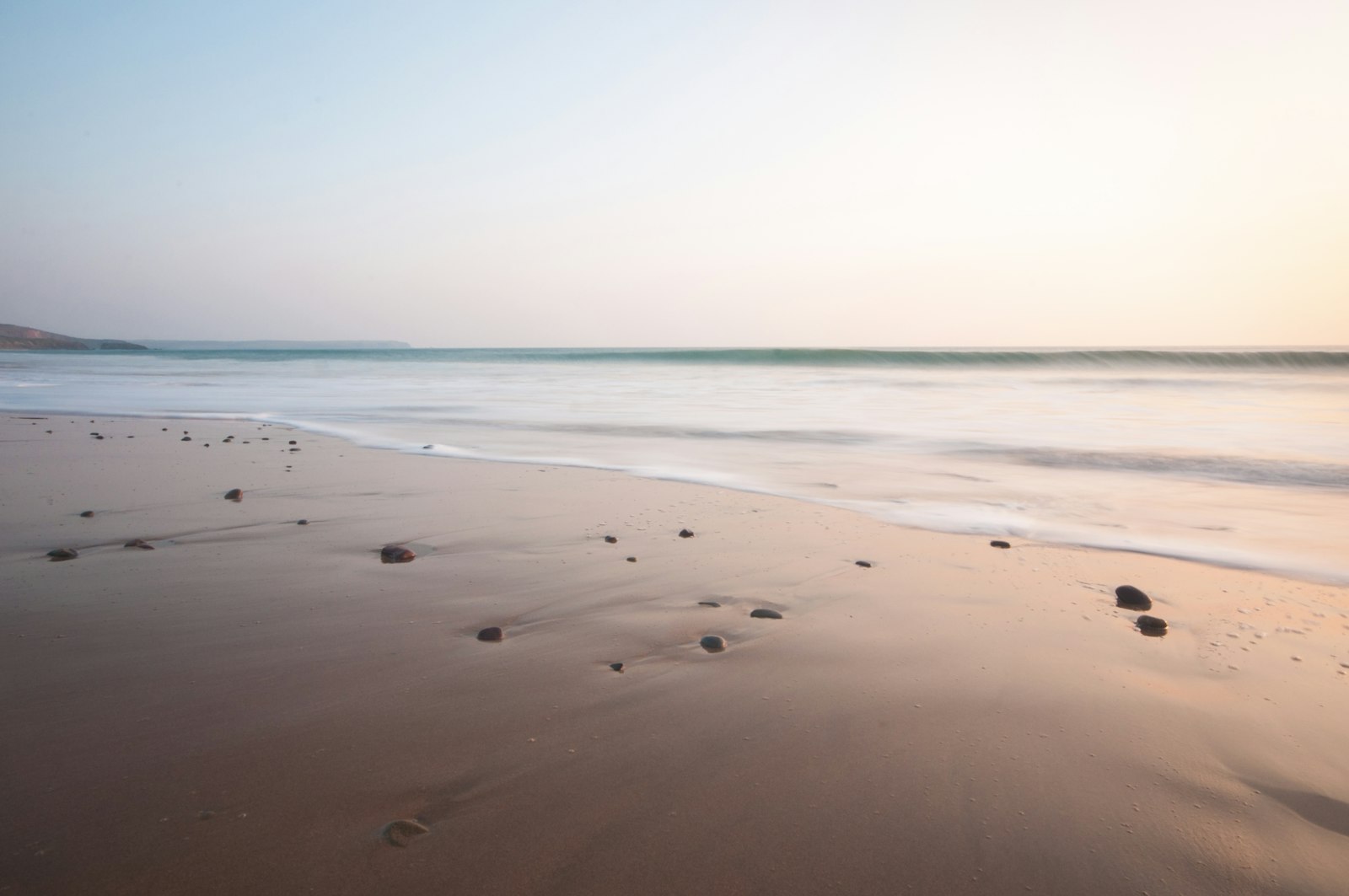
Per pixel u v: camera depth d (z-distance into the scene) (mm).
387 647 3682
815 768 2639
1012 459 10312
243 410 17453
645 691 3225
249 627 3916
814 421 15359
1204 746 2801
